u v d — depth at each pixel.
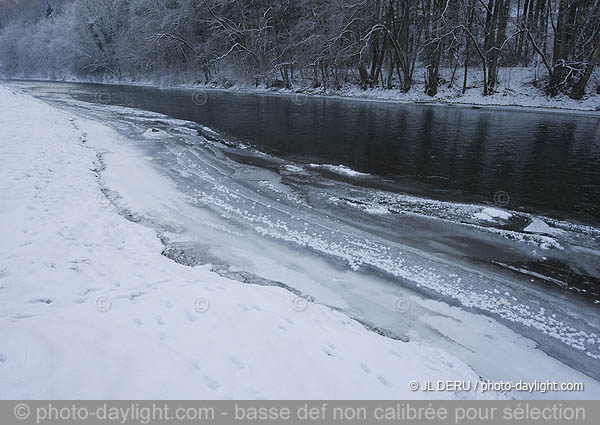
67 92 40.00
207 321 3.85
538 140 15.88
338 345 3.91
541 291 5.73
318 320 4.52
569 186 10.27
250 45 41.88
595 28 25.14
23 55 78.12
